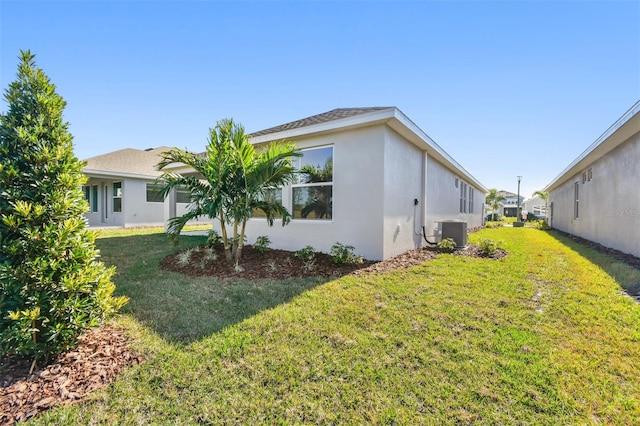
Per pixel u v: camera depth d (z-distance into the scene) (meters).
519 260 6.54
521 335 2.90
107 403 1.95
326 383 2.18
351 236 6.37
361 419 1.84
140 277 5.02
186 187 6.00
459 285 4.52
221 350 2.59
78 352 2.50
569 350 2.62
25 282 2.21
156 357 2.47
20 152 2.34
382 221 6.02
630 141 7.24
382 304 3.69
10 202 2.23
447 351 2.61
